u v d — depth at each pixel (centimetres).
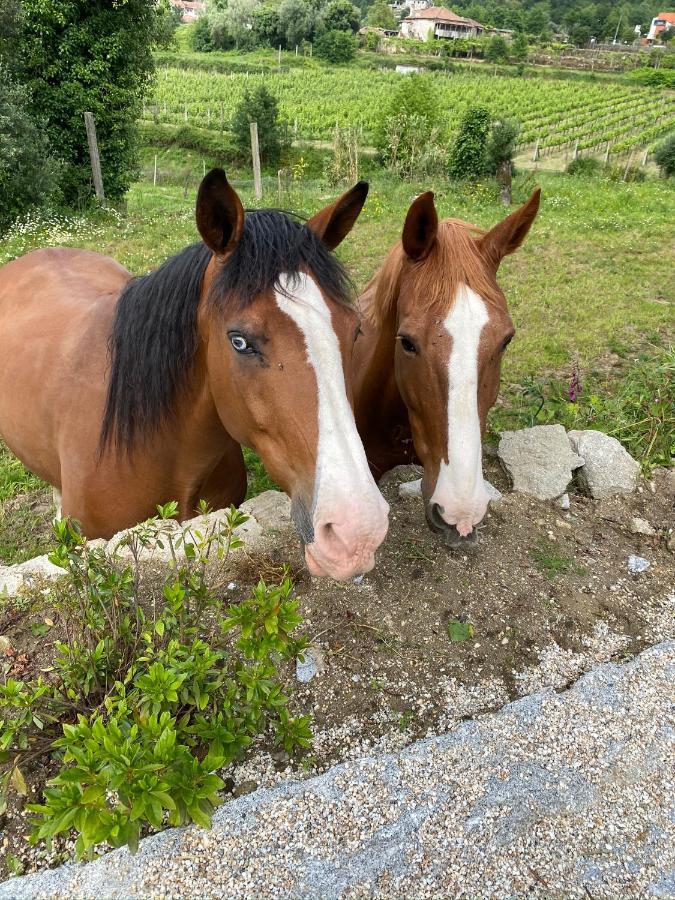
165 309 207
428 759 186
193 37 6738
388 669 222
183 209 1148
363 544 156
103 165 1262
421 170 1653
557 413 428
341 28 6769
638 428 390
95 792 129
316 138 3259
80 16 1138
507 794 178
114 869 156
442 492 216
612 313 650
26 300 327
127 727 153
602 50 8519
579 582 269
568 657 235
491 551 279
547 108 4569
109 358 242
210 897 152
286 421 167
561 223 1045
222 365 185
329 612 241
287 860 160
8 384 295
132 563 246
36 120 1117
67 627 212
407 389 240
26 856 165
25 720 161
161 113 3531
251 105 2719
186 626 196
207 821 141
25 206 988
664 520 317
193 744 168
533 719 201
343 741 199
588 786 182
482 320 211
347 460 160
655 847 170
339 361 167
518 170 1955
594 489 332
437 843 165
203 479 257
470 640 237
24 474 403
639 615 258
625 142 3198
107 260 388
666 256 875
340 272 178
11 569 252
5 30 1052
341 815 170
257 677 168
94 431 244
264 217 178
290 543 269
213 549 258
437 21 8538
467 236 229
